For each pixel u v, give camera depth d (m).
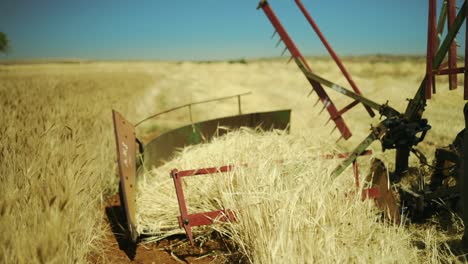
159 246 4.23
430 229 4.04
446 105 6.99
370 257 3.25
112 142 7.39
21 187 3.94
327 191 3.92
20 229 3.10
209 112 14.22
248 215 3.62
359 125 8.88
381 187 4.27
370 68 22.66
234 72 51.12
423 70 18.09
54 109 7.62
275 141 6.29
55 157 4.50
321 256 3.08
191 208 4.60
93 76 30.92
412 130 4.15
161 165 6.56
